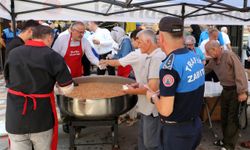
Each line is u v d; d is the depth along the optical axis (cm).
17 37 324
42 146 268
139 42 288
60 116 423
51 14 412
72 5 399
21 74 249
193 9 456
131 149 415
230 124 387
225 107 388
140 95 304
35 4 399
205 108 466
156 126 303
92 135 462
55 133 274
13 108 255
